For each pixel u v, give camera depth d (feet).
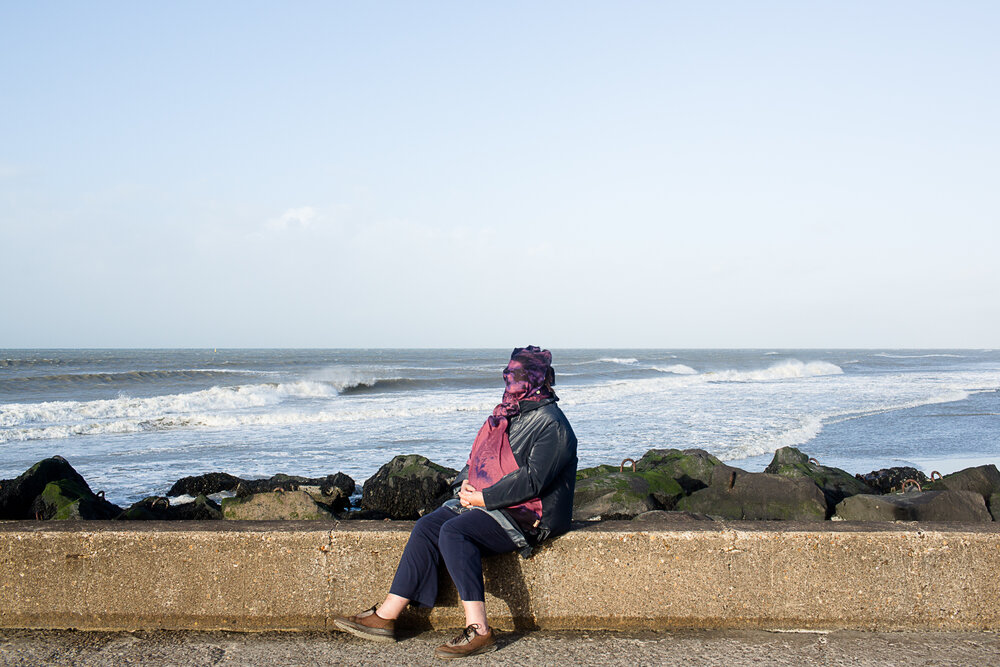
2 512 28.53
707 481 30.66
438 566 11.63
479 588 11.10
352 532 11.96
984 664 10.75
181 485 37.24
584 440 54.19
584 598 11.97
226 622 11.98
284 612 11.96
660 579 11.94
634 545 11.94
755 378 154.20
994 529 12.22
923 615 11.89
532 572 12.02
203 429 65.00
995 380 148.66
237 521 12.82
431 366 197.98
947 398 99.09
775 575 11.92
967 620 11.87
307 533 11.97
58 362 185.06
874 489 33.32
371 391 117.08
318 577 11.95
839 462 48.37
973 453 52.54
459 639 10.94
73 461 48.34
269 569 11.95
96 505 28.55
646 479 25.84
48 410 75.41
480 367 191.11
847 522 12.78
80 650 11.16
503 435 11.41
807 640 11.53
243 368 173.99
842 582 11.89
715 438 55.42
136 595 11.93
